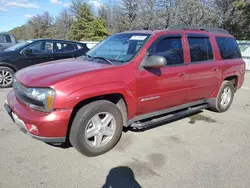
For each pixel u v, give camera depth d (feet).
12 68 23.35
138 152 10.92
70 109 9.07
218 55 15.60
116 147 11.28
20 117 9.44
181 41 13.19
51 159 10.09
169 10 73.67
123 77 10.43
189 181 8.95
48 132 9.04
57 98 8.88
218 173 9.52
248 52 41.70
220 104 16.72
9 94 11.73
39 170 9.30
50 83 9.00
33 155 10.34
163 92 12.14
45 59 24.84
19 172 9.11
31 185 8.42
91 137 10.36
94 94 9.51
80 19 157.07
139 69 11.03
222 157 10.76
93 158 10.30
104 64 10.93
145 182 8.81
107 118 10.47
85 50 27.50
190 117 15.98
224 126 14.55
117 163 9.98
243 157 10.83
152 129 13.56
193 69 13.42
